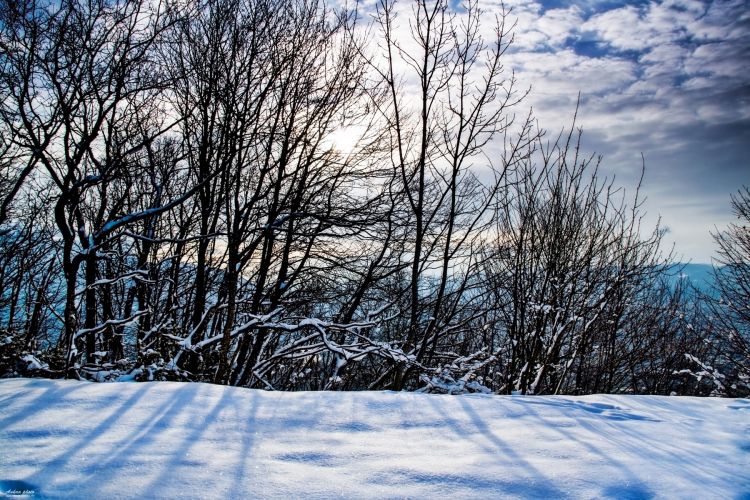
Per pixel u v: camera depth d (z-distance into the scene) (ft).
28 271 38.88
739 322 40.83
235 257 26.86
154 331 23.82
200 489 8.00
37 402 11.93
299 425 11.32
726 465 9.44
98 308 34.35
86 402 12.09
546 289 25.34
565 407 13.41
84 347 26.07
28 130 21.93
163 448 9.57
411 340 27.27
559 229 24.93
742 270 43.01
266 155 29.99
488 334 34.99
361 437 10.72
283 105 29.27
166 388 13.57
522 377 24.36
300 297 36.83
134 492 7.80
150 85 24.86
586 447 10.24
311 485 8.30
